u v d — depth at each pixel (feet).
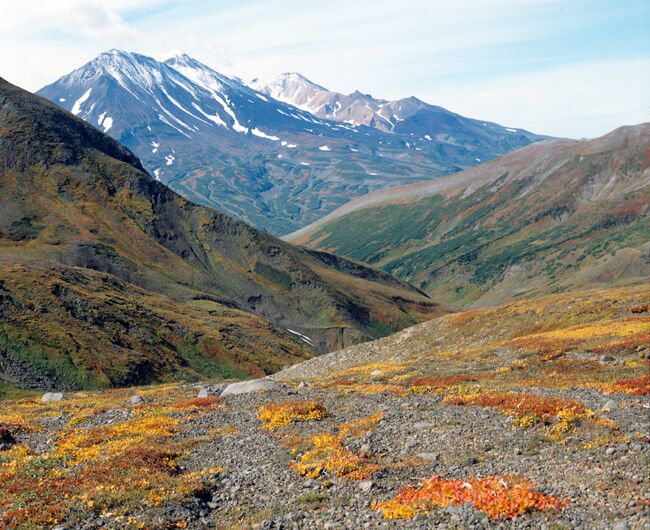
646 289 232.32
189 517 60.34
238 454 82.17
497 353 168.55
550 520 49.55
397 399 110.52
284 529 56.18
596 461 62.54
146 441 90.63
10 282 404.57
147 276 626.23
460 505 54.13
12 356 329.11
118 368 358.43
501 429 79.41
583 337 165.37
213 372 441.68
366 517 56.03
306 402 107.76
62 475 74.33
